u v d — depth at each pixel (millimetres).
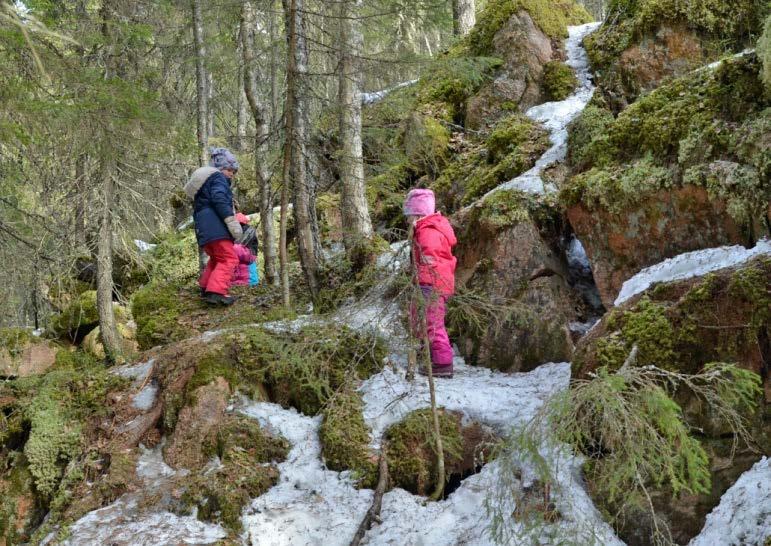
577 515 3109
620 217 4395
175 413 4387
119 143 5719
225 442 4070
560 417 2777
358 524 3520
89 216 6703
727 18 6621
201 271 7730
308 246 6129
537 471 2889
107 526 3648
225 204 6691
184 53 8586
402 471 3801
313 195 6512
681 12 6703
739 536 2807
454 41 9250
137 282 9297
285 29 6133
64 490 4207
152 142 5922
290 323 5086
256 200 10398
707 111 4098
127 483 4051
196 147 6305
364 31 6578
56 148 6023
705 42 6680
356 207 6430
